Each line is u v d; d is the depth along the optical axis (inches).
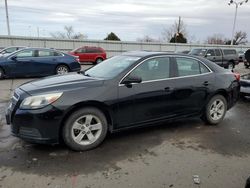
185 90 210.4
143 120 195.2
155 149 179.3
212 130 220.2
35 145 180.5
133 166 155.2
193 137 202.7
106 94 176.9
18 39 1307.8
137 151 175.6
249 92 319.0
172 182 139.2
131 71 189.3
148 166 155.5
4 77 512.4
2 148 175.6
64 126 167.3
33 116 160.4
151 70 198.8
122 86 183.6
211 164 159.8
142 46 1614.2
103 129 179.5
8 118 175.3
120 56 219.9
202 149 181.0
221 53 829.8
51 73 541.0
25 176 141.8
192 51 829.8
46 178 140.3
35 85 179.2
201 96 220.4
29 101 163.0
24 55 518.0
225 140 198.5
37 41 1341.0
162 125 228.2
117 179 140.9
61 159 161.6
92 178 141.4
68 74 213.3
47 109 160.4
